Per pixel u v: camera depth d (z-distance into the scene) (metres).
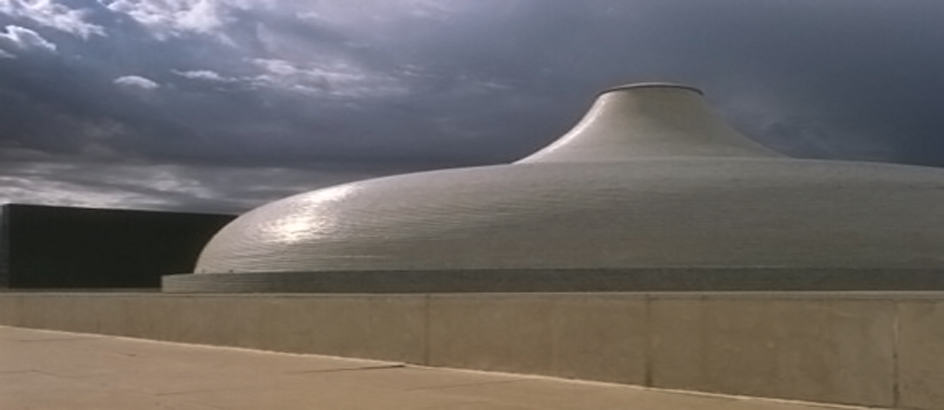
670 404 8.95
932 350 8.17
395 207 26.00
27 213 41.66
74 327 19.61
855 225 23.52
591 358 10.57
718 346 9.57
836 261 23.03
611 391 9.85
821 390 8.85
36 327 21.02
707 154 29.98
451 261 24.28
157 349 15.15
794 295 9.09
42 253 41.94
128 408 8.71
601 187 24.77
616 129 32.03
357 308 13.24
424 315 12.33
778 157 30.69
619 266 23.28
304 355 13.84
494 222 24.48
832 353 8.80
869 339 8.58
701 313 9.72
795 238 23.25
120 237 43.84
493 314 11.55
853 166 26.28
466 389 10.01
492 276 23.69
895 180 25.17
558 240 23.80
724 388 9.49
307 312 14.00
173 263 45.09
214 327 15.73
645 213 23.86
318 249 26.14
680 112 32.28
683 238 23.39
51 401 9.18
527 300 11.21
